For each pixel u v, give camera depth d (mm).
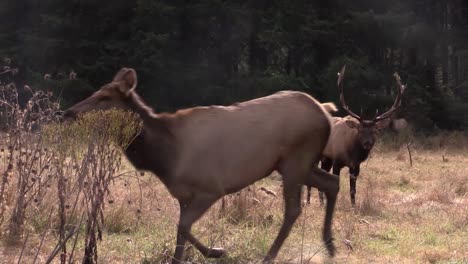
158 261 15578
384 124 27766
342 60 56594
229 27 60875
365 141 26766
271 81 56531
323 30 58625
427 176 34625
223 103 58562
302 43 59250
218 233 17953
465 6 64688
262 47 61406
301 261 15508
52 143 15016
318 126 15953
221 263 15859
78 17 58156
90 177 15047
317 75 58906
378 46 61969
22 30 60125
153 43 55406
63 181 14586
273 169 15758
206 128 15008
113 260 15750
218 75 60000
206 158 14836
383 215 23656
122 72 14953
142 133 14672
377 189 29953
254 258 16297
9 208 17969
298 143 15711
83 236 17047
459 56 61719
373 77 57969
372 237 20141
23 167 17688
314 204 26234
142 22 57438
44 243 16516
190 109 15383
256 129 15250
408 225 21984
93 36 59125
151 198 21844
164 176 14969
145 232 18297
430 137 56469
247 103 15688
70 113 14562
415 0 63625
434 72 64375
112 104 14719
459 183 30516
